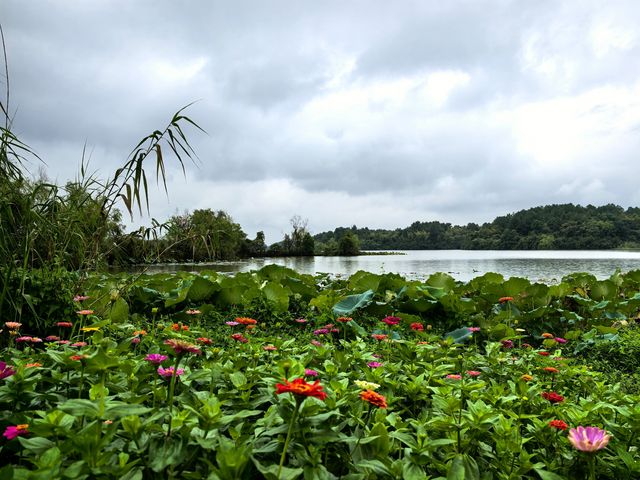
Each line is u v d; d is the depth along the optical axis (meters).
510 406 2.33
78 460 1.45
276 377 2.11
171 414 1.57
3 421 1.67
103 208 4.12
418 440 1.65
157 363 1.97
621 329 6.39
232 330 5.01
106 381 2.04
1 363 1.73
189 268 20.67
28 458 1.49
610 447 1.97
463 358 3.27
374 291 6.82
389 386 2.35
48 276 3.99
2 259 3.24
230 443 1.46
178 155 4.03
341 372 2.53
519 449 1.80
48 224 3.53
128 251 4.93
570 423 2.08
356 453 1.66
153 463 1.41
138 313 5.96
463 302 6.30
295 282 6.96
